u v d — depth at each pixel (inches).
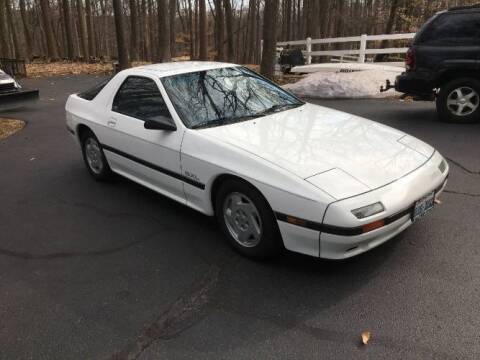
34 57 1182.9
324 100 415.5
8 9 1267.2
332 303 118.1
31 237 165.8
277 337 107.1
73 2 1627.7
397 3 756.0
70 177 229.1
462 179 195.2
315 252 121.0
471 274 127.0
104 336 111.1
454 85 287.9
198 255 146.0
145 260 145.1
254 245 137.6
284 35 1533.0
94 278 136.6
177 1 1962.4
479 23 275.6
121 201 194.1
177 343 107.1
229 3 861.2
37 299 127.6
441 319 109.8
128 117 182.2
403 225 125.8
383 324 109.3
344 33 1248.8
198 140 147.9
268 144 139.4
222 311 117.6
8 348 109.3
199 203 154.8
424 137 263.1
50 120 380.2
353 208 114.0
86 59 1084.5
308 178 120.7
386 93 408.2
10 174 239.1
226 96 172.2
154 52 1697.8
